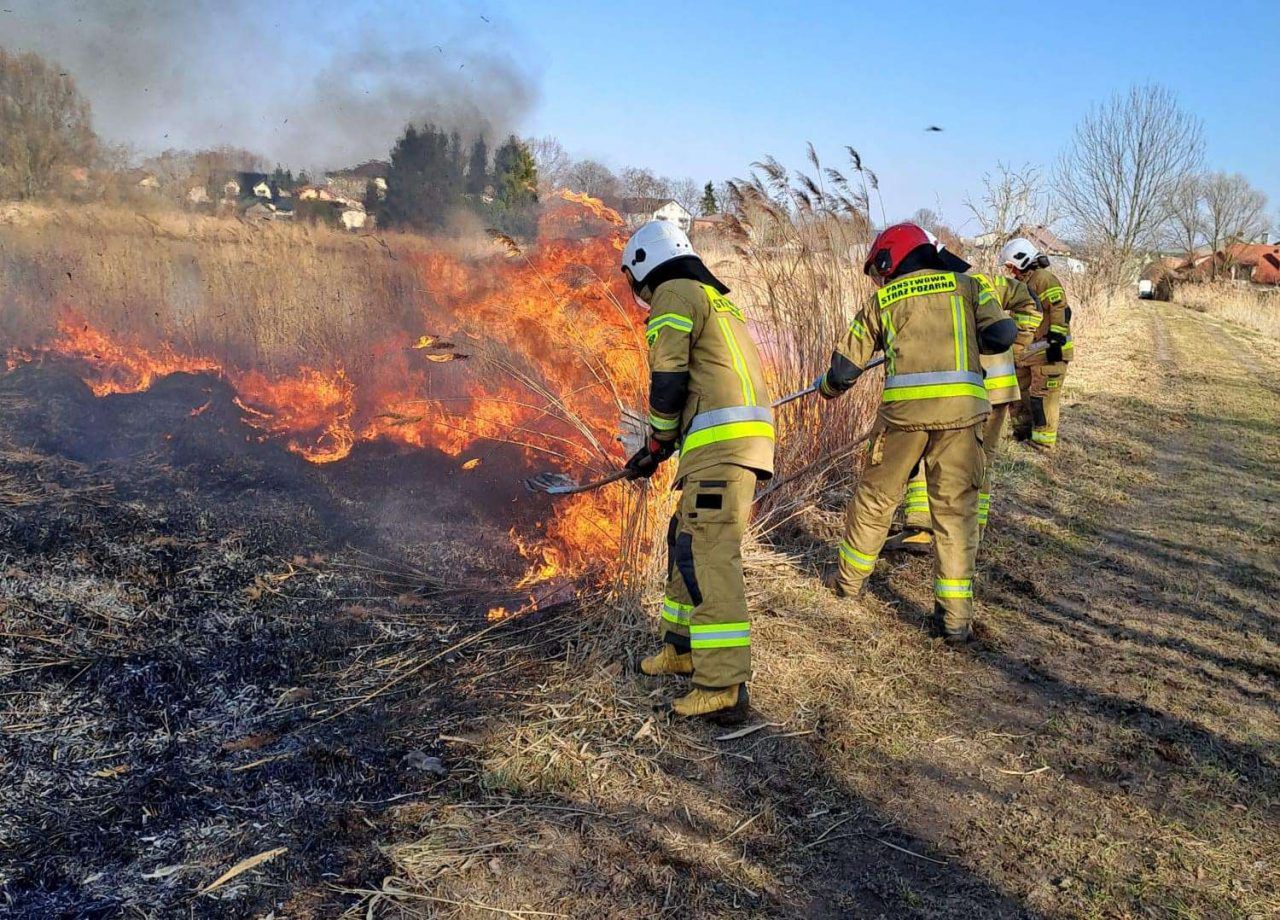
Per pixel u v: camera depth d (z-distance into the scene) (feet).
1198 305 128.98
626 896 8.12
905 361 13.80
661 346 10.66
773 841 9.16
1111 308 87.25
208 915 7.43
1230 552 19.15
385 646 12.19
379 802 9.07
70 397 16.93
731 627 10.78
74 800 8.71
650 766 10.11
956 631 13.83
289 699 10.80
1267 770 10.85
